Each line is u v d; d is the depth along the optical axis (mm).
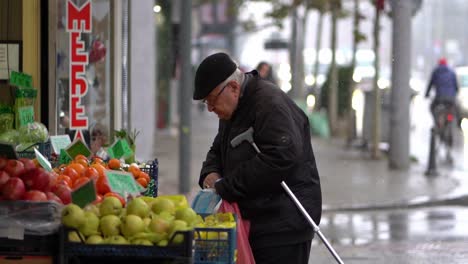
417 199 31703
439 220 28359
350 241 24578
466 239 24953
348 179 37062
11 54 17562
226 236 10617
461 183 36062
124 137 16312
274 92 12047
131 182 11953
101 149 16359
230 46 127438
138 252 10125
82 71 19984
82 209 10625
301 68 67688
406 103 39938
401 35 39219
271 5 72375
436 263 21562
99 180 12078
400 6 38938
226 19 109312
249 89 12102
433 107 44969
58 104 19156
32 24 17906
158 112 62312
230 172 12234
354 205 30375
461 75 62594
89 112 20812
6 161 11086
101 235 10398
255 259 12164
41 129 15062
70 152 14695
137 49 37875
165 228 10281
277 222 12016
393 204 30812
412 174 38781
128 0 26766
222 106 12062
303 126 12250
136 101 38188
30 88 15273
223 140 12633
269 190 11977
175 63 48438
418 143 56125
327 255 22484
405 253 22797
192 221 10789
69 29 19812
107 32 22453
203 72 11961
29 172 11086
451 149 47094
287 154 11688
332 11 58875
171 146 51031
